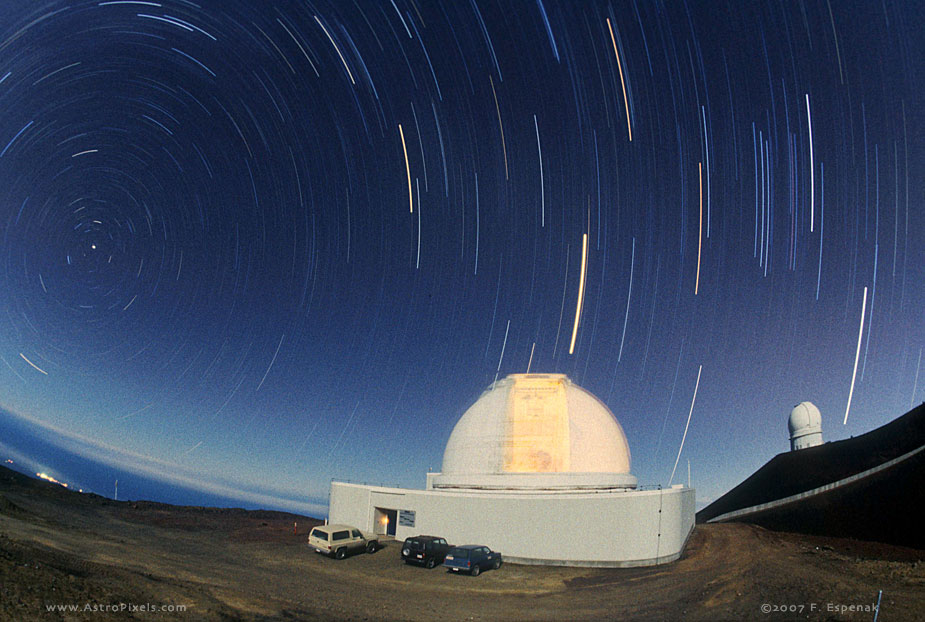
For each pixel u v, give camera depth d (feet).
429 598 60.80
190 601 45.93
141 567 60.34
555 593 65.05
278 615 46.65
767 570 73.97
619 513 82.89
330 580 67.72
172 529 106.63
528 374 107.45
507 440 98.02
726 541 102.94
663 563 84.53
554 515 84.84
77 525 91.81
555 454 96.17
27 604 36.40
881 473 139.23
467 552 74.90
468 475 96.78
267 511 153.79
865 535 110.83
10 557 45.80
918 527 106.32
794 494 153.38
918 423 155.94
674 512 89.97
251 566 73.26
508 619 52.42
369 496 105.19
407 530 96.37
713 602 57.98
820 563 79.66
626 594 64.08
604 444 99.09
